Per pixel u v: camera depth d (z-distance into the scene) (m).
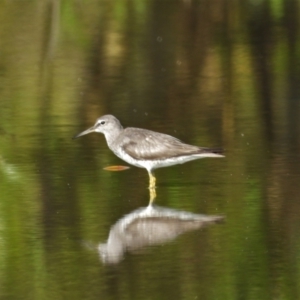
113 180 14.74
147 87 21.97
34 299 10.05
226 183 14.37
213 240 11.84
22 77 23.20
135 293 10.16
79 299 10.01
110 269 10.88
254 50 25.66
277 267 10.88
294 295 10.11
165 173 15.16
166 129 17.91
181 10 30.67
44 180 14.68
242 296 10.05
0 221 12.72
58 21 28.77
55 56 25.47
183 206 13.25
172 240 11.86
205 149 14.30
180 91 21.48
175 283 10.43
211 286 10.35
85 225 12.47
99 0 31.42
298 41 26.44
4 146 16.86
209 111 19.48
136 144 14.54
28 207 13.29
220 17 29.73
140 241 11.83
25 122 18.80
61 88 21.97
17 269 10.97
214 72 23.42
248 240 11.80
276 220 12.55
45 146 16.88
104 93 21.42
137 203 13.45
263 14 30.02
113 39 27.17
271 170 14.96
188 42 26.73
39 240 11.93
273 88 21.61
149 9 30.78
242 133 17.55
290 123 18.28
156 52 25.67
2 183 14.54
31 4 30.19
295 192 13.73
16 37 27.42
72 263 11.11
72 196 13.81
